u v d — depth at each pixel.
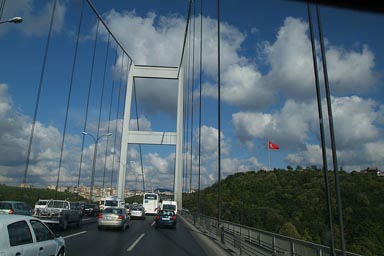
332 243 6.45
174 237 18.34
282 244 9.36
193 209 37.41
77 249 12.08
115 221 20.75
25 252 6.07
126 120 61.53
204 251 13.05
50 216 19.22
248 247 11.41
